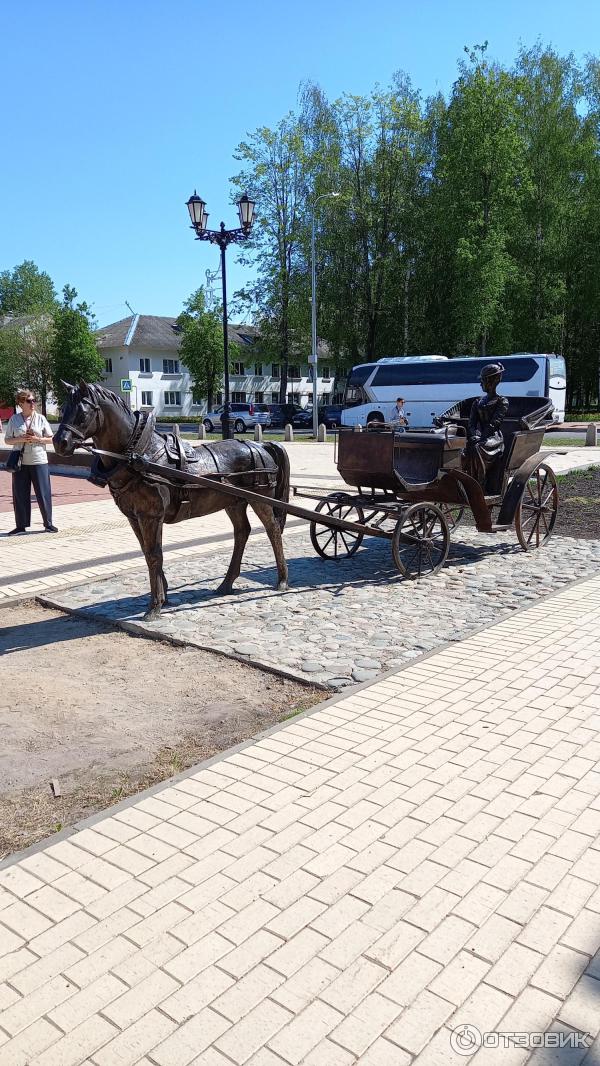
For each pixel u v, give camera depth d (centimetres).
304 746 441
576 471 1894
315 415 3647
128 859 338
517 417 1057
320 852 336
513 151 4109
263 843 345
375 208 4666
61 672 595
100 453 640
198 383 6097
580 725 457
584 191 4606
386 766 413
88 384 636
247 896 309
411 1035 241
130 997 260
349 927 288
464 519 1244
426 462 874
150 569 711
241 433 4353
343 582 847
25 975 271
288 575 866
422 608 734
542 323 4538
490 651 596
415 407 3469
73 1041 243
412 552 993
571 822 355
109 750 458
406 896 305
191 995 259
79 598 801
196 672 584
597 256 4488
